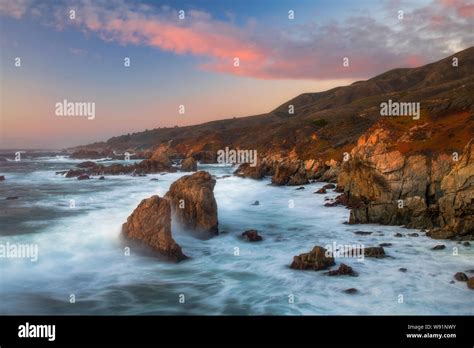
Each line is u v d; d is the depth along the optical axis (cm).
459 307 1870
